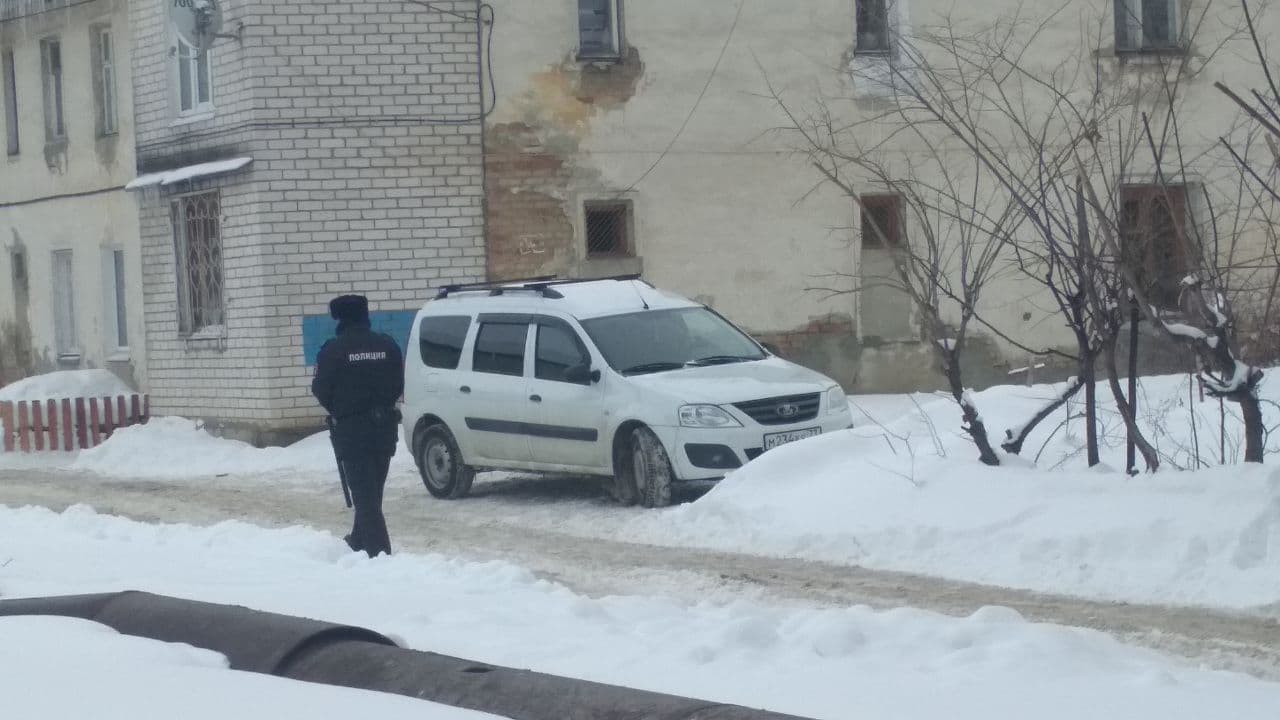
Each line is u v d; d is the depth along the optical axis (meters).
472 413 15.45
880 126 22.31
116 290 26.39
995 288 22.67
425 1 21.27
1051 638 7.43
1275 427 11.71
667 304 15.38
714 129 22.12
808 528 12.09
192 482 18.52
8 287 28.75
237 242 21.50
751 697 6.46
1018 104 22.34
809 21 22.27
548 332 15.05
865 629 7.84
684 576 10.86
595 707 5.43
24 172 28.03
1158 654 8.00
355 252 21.25
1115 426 13.60
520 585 9.61
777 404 13.99
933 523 11.41
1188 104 22.67
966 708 6.24
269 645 6.33
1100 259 11.30
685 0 22.02
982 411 14.84
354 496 11.54
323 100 21.09
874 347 22.62
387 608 8.62
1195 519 10.24
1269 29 23.02
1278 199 10.81
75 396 25.05
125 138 25.31
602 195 21.83
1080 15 22.61
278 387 21.17
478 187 21.47
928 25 19.42
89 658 5.89
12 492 18.00
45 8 27.08
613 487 15.12
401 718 4.91
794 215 22.34
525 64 21.56
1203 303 10.72
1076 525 10.72
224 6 21.27
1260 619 8.86
